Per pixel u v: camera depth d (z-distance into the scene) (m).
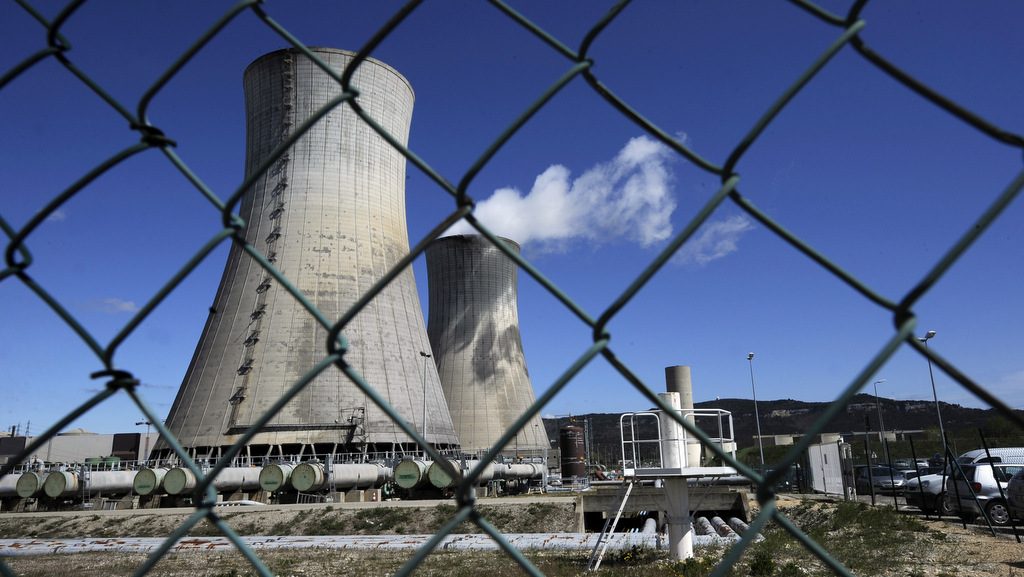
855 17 1.20
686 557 10.83
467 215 1.41
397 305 40.12
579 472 43.59
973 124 1.08
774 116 1.24
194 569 13.65
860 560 10.51
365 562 13.82
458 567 12.52
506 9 1.42
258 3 1.42
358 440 35.62
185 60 1.41
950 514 15.72
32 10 1.48
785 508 17.19
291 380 36.03
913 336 1.12
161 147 1.47
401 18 1.39
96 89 1.48
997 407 1.07
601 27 1.35
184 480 27.39
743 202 1.29
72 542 19.66
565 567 11.45
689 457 11.59
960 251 1.08
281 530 21.53
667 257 1.29
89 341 1.43
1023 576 8.67
